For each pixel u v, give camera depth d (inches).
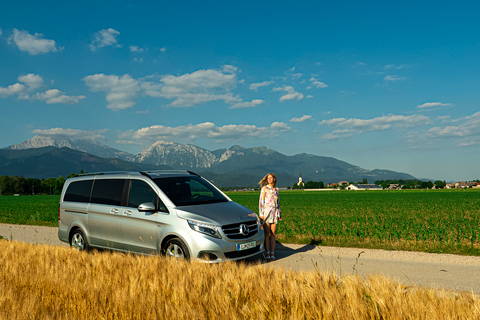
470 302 132.7
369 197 2805.1
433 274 255.9
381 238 494.9
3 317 126.3
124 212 302.4
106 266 197.2
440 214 960.3
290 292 140.7
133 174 317.7
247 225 280.7
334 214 973.8
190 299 139.8
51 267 195.9
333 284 151.8
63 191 376.2
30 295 147.1
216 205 296.7
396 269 273.6
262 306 131.3
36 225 713.6
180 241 263.0
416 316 118.6
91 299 143.6
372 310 124.4
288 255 350.0
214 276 169.3
